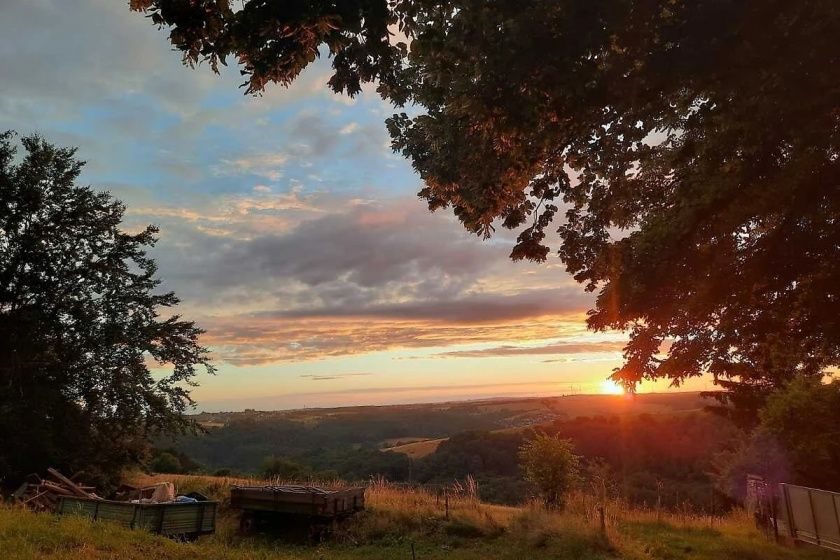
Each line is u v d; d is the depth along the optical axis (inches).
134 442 928.3
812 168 259.8
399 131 400.8
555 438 704.4
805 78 213.0
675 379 349.7
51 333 877.2
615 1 220.2
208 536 548.7
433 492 756.0
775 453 796.0
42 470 823.7
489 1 239.3
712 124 276.5
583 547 512.7
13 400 796.6
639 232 358.3
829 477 744.3
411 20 281.4
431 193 406.9
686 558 504.1
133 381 900.6
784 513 585.0
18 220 872.9
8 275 851.4
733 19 206.7
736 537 594.6
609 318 330.3
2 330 828.0
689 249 308.3
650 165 372.5
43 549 319.9
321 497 581.6
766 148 267.9
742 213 281.0
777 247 301.3
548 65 237.0
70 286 898.1
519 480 1176.8
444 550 540.4
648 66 232.1
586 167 373.1
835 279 301.6
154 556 337.1
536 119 267.0
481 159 332.5
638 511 718.5
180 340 962.1
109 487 877.8
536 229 380.8
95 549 330.3
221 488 775.1
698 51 218.1
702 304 312.8
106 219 933.2
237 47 238.5
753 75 222.4
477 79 268.8
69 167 917.2
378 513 641.6
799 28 205.3
